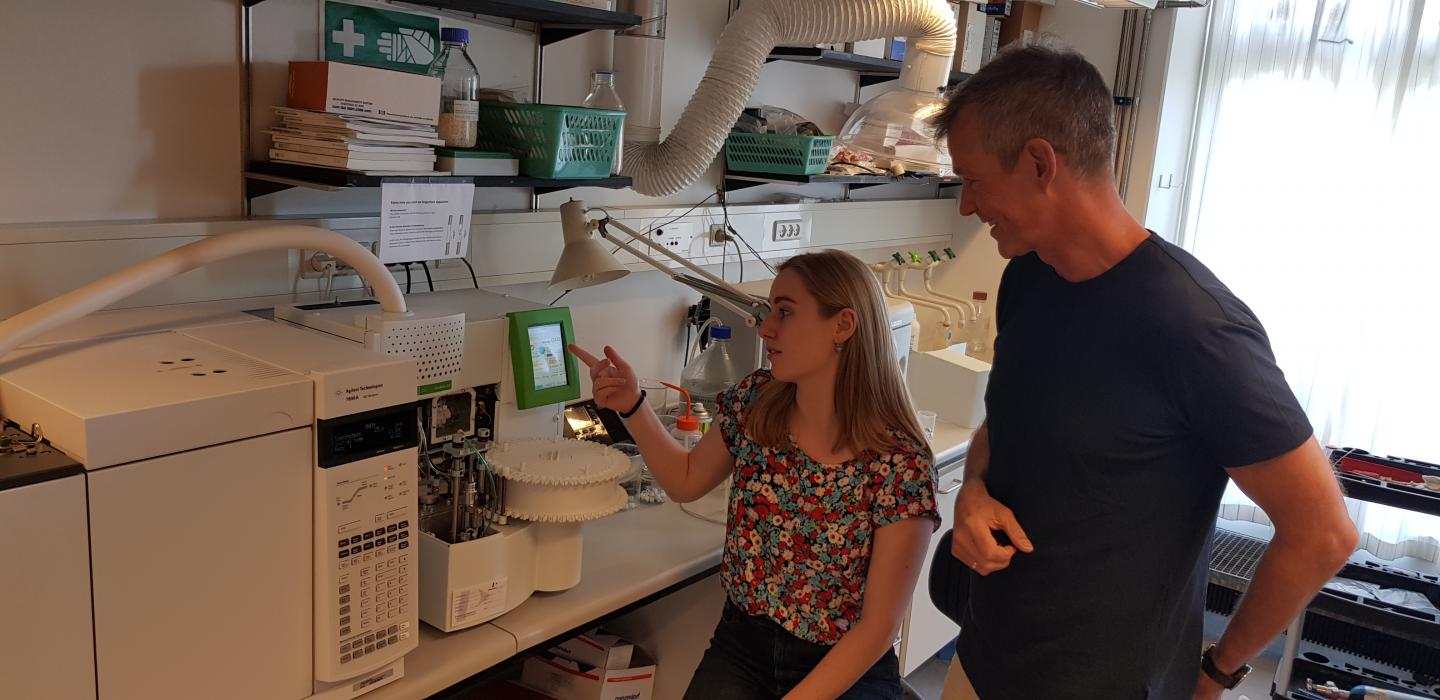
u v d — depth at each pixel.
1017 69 1.24
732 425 1.77
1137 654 1.36
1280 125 3.42
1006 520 1.36
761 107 2.71
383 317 1.60
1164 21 3.27
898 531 1.58
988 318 3.68
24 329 1.22
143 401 1.11
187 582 1.16
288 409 1.22
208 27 1.69
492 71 2.11
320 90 1.65
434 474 1.71
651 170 2.27
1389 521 3.46
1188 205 3.62
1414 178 3.28
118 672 1.12
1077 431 1.31
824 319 1.59
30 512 1.02
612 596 1.69
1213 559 3.47
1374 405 3.44
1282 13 3.36
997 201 1.29
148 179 1.67
